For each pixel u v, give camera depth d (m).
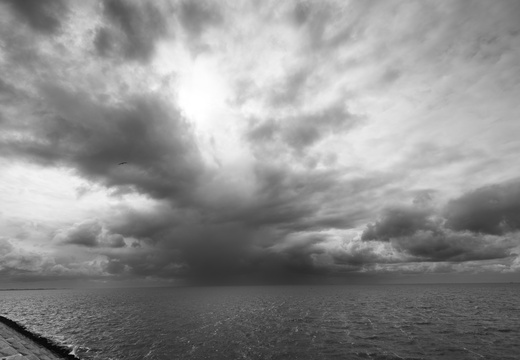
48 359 40.78
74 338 54.72
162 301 146.00
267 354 42.84
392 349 44.75
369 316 78.56
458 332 55.97
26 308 114.25
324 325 65.44
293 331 59.06
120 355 43.03
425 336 52.75
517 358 40.38
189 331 60.66
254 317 80.88
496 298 134.50
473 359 40.09
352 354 42.50
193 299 158.38
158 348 46.66
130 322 74.44
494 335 53.31
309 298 149.62
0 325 65.81
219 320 76.12
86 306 121.12
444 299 131.00
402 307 99.38
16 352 42.56
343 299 138.75
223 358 41.19
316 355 42.19
